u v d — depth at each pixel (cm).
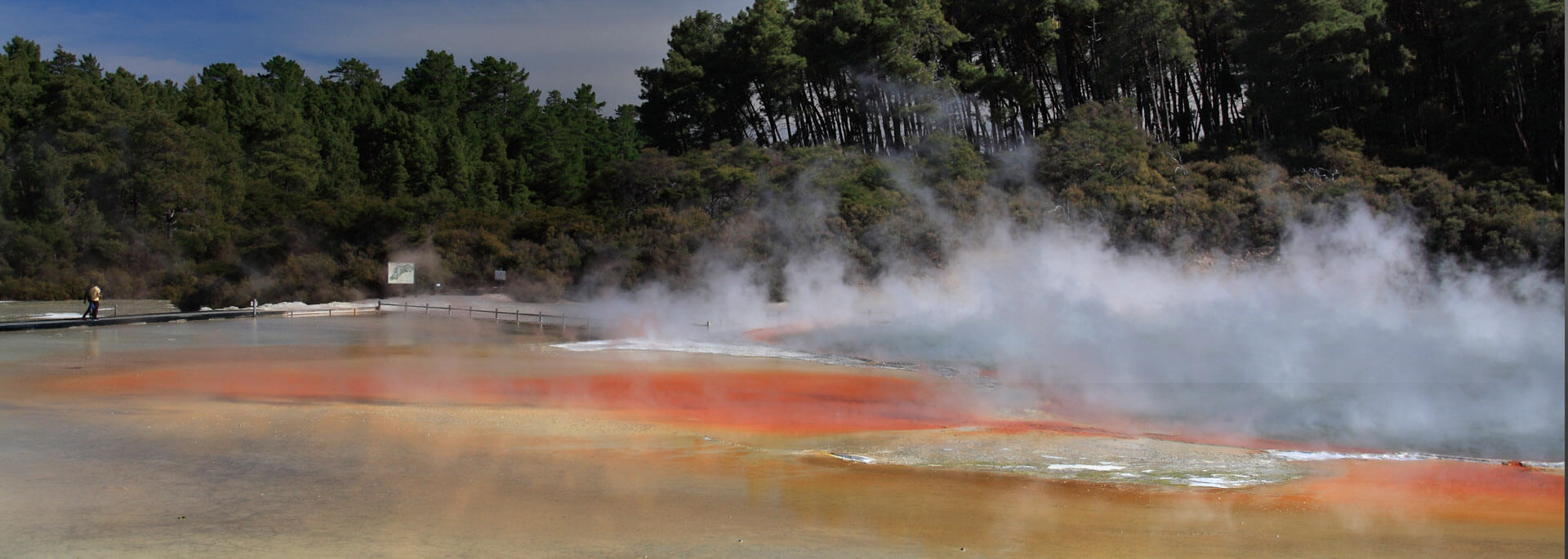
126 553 710
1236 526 869
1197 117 5625
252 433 1195
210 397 1518
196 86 7569
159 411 1350
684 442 1217
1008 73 5441
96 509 828
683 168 5119
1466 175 4069
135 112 5856
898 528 831
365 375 1839
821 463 1121
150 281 5188
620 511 865
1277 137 4781
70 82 5759
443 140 7138
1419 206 3931
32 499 855
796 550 757
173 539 749
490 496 905
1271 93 4631
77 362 1959
